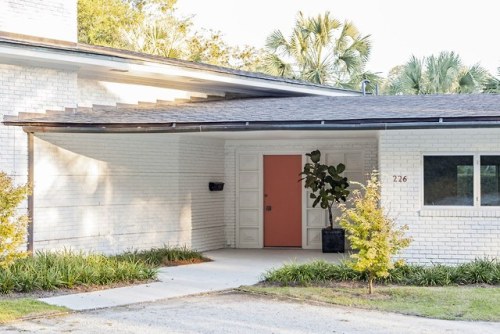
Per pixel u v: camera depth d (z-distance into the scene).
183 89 17.69
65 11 15.59
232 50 41.50
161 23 41.66
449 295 10.90
